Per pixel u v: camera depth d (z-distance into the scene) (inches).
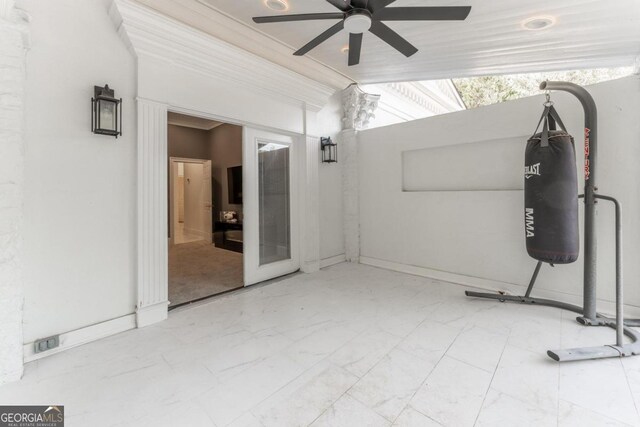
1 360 66.0
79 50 83.7
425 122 149.9
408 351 80.0
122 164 92.9
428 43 121.3
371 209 175.8
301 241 161.3
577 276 108.8
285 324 97.7
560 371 70.2
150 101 96.5
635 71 134.0
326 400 61.3
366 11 74.1
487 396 61.8
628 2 88.2
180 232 310.7
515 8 93.3
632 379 66.6
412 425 54.3
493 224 128.8
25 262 75.9
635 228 97.5
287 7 106.3
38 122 77.5
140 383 67.1
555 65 145.3
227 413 57.8
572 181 91.2
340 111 182.9
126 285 94.3
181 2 104.2
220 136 256.8
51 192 79.9
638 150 96.3
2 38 66.2
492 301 116.7
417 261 155.7
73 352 80.3
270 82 132.4
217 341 86.4
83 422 55.5
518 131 120.0
